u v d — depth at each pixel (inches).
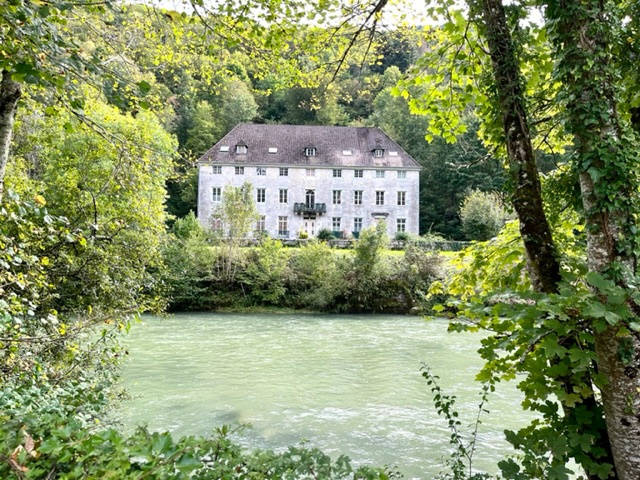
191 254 1048.8
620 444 100.7
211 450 86.1
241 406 376.2
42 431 86.4
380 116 2434.8
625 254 104.4
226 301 1104.2
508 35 128.0
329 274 1083.3
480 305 107.3
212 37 191.3
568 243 153.8
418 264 1096.8
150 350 602.2
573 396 105.6
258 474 80.9
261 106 2628.0
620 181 103.7
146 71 208.2
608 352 101.2
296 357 571.8
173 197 2028.8
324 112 2440.9
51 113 141.6
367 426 334.6
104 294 271.0
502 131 144.1
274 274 1113.4
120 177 213.5
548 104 157.6
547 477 105.4
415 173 1844.2
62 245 219.0
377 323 900.0
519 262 162.7
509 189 131.6
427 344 662.5
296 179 1834.4
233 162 1808.6
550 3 110.3
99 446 75.4
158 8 173.5
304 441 96.7
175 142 589.9
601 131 106.6
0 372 146.2
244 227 1206.3
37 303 188.9
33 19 92.6
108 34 181.3
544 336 102.0
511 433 114.6
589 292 107.1
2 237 146.1
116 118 506.6
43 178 405.1
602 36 107.2
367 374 487.2
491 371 121.6
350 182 1840.6
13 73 94.3
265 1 165.2
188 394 406.3
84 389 161.8
